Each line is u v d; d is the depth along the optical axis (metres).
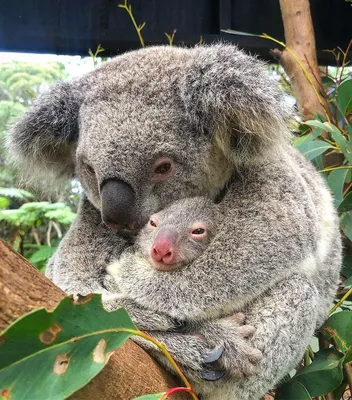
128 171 0.39
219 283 0.37
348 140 0.56
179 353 0.35
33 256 0.89
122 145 0.39
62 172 0.50
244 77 0.40
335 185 0.55
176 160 0.40
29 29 0.72
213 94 0.39
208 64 0.40
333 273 0.49
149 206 0.40
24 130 0.47
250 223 0.38
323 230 0.46
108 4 0.74
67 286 0.41
